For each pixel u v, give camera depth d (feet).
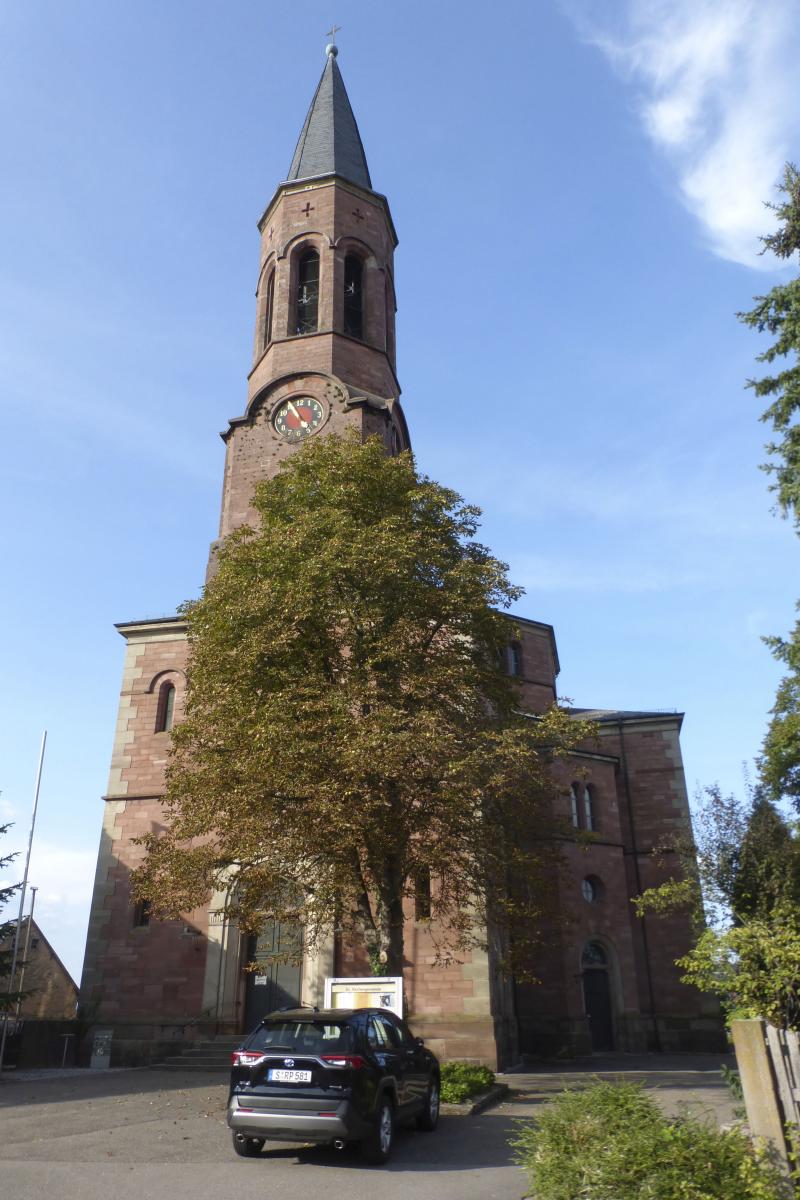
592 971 100.73
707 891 63.10
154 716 91.40
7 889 76.69
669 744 119.44
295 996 79.00
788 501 58.80
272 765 52.08
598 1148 24.26
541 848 64.59
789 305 60.34
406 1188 31.81
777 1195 23.15
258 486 70.59
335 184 114.32
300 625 58.75
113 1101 53.42
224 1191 31.19
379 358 108.99
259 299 117.39
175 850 58.75
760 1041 25.55
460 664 61.62
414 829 55.47
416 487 67.56
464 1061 67.72
